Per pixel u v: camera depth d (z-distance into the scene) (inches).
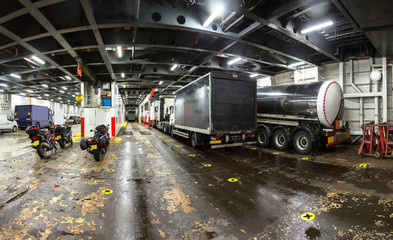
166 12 231.5
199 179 184.9
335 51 371.9
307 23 273.1
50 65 406.6
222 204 132.0
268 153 305.6
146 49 348.5
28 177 189.3
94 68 462.3
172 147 362.6
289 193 149.6
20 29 251.0
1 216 115.3
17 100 1113.4
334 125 296.0
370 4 186.5
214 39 300.8
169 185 169.0
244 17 233.8
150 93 890.1
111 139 478.0
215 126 275.9
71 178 187.2
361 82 385.1
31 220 110.9
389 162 235.1
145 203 133.7
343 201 133.3
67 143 386.0
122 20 222.5
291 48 362.6
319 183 170.1
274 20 241.4
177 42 302.8
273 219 111.9
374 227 101.4
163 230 101.7
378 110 365.7
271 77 536.7
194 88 331.0
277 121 333.1
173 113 507.2
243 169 217.5
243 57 367.9
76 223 108.0
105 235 97.1
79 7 225.9
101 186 166.2
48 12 215.5
